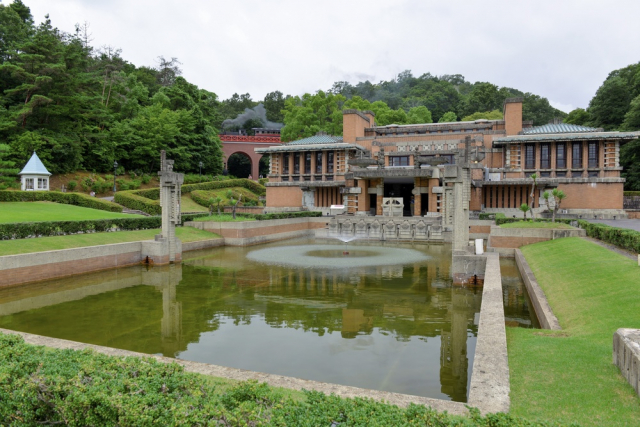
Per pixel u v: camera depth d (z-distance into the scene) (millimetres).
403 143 56812
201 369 7656
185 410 4957
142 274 22969
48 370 6090
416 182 46438
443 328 13297
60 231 25656
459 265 19312
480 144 52406
